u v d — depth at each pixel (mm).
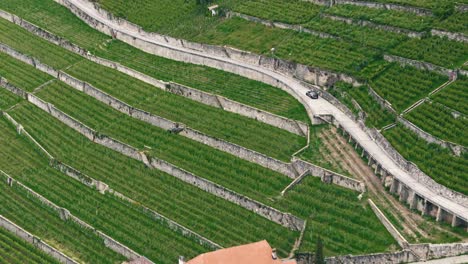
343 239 172500
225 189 191875
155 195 197750
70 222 197125
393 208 176750
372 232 172500
